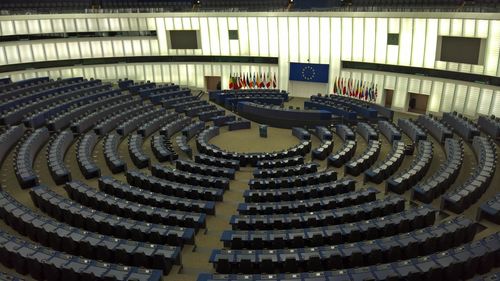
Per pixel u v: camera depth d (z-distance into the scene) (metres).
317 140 29.06
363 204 16.27
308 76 40.06
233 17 40.62
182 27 42.00
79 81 39.34
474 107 31.52
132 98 36.25
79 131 27.66
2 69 37.03
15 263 12.36
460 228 13.45
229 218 17.34
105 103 33.62
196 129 29.98
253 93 39.91
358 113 33.41
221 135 30.48
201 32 42.00
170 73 44.34
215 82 44.97
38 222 14.29
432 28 31.95
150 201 17.39
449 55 31.92
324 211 15.84
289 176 21.27
